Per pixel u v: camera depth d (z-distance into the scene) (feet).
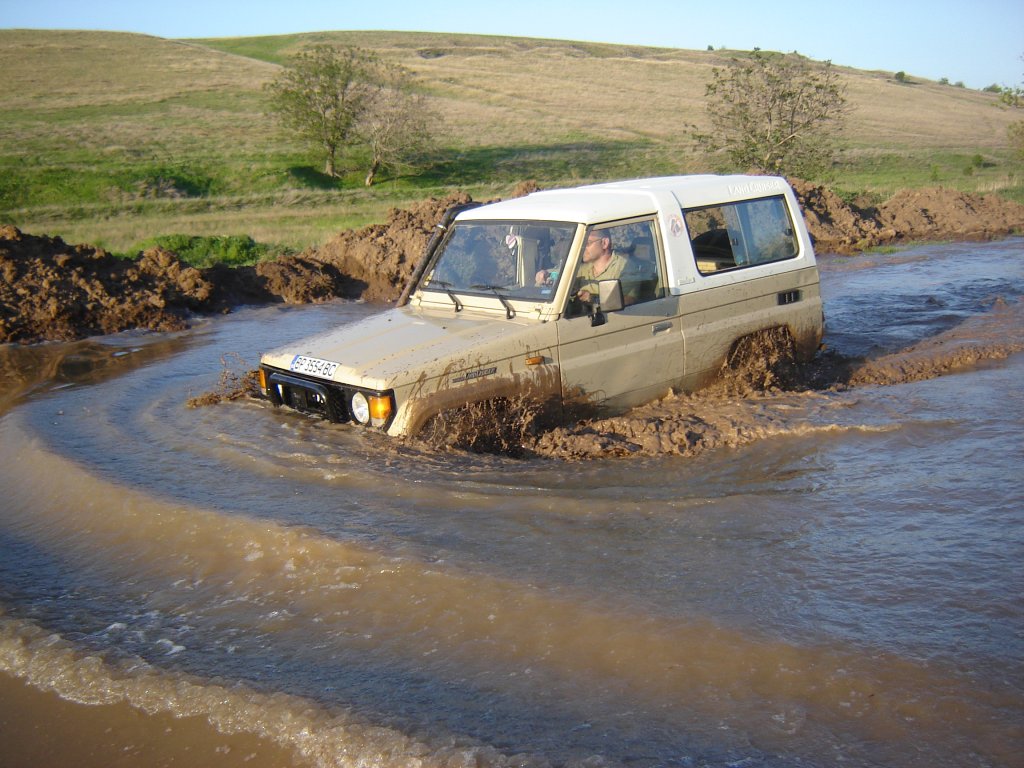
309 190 132.57
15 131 156.66
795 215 25.90
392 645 12.11
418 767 9.59
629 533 15.19
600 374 21.38
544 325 20.35
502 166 158.51
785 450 19.57
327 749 10.12
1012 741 9.54
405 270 50.62
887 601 12.57
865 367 26.81
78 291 40.86
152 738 10.79
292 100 150.92
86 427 23.11
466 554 14.37
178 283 44.45
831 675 10.83
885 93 277.23
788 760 9.41
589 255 20.93
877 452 19.13
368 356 19.79
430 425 19.02
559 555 14.33
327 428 20.25
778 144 96.27
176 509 16.56
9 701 11.80
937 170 130.93
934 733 9.73
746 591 13.01
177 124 175.63
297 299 46.85
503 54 333.21
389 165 154.92
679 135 189.16
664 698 10.59
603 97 243.19
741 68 99.96
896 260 54.70
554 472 18.33
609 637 11.87
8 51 252.83
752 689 10.65
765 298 24.57
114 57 258.37
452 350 19.40
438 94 234.99
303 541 14.93
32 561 15.83
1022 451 18.51
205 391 26.20
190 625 13.15
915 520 15.42
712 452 19.72
